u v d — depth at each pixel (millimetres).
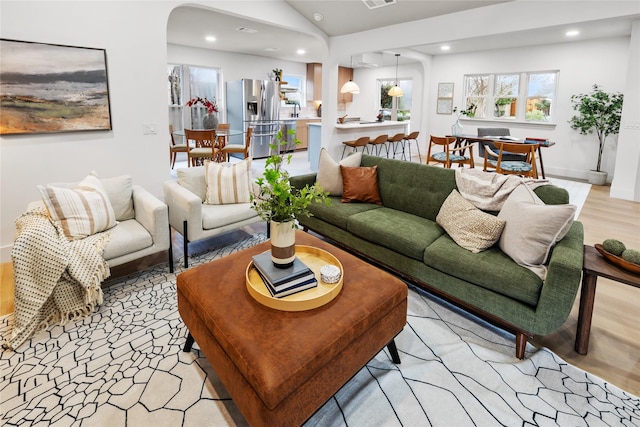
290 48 7848
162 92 3670
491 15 4273
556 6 3805
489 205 2516
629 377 1871
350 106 11133
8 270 2895
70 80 3082
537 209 2080
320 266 2027
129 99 3457
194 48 7801
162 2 3555
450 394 1744
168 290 2662
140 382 1803
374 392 1756
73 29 3047
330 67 6137
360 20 5191
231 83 8281
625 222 4348
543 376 1854
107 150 3406
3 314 2332
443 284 2354
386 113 10570
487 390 1769
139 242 2621
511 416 1623
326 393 1465
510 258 2174
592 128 6820
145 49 3492
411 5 4531
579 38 6617
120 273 2920
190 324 1819
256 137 8461
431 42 4844
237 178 3346
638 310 2465
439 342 2129
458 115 8875
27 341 2090
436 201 2963
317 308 1649
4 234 2996
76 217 2471
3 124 2836
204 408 1655
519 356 1995
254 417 1334
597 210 4863
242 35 6488
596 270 1864
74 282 2270
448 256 2289
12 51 2791
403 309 1869
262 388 1251
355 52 5734
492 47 7746
